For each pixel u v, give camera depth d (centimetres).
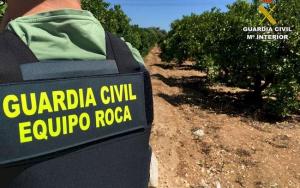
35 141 100
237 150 947
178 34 2694
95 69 112
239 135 1070
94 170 110
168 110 1300
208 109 1385
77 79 108
